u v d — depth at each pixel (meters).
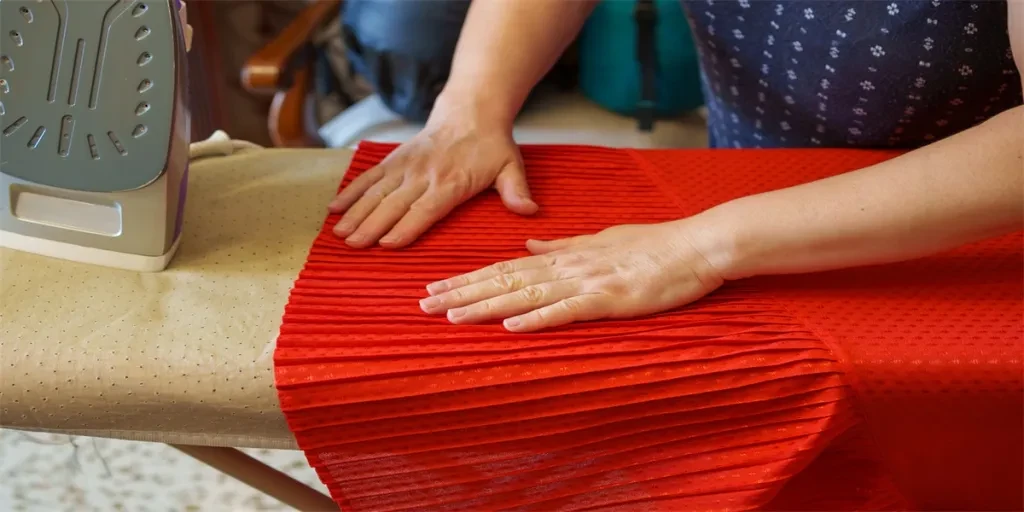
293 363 0.54
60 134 0.57
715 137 1.08
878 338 0.57
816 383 0.55
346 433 0.55
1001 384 0.55
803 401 0.56
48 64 0.55
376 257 0.65
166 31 0.55
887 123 0.82
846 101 0.83
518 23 0.80
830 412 0.55
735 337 0.57
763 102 0.92
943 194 0.56
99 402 0.54
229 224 0.69
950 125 0.81
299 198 0.73
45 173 0.58
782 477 0.56
